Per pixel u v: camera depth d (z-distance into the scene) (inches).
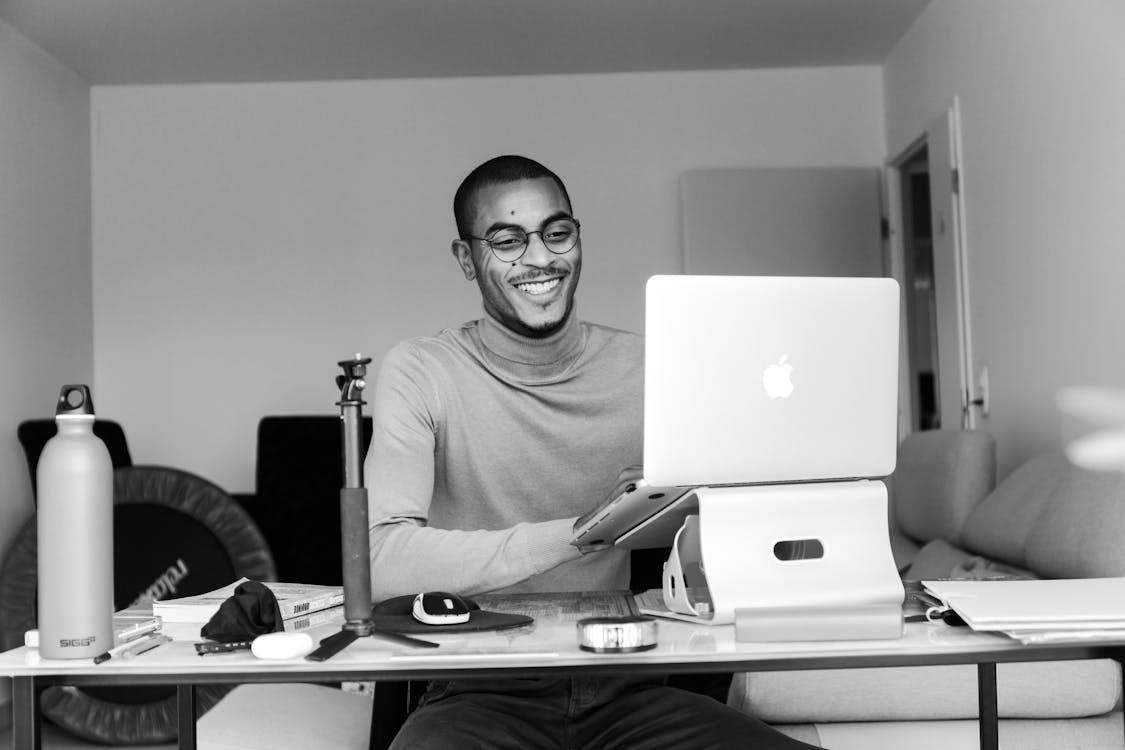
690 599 61.1
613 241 240.4
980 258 175.9
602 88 241.4
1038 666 86.6
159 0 194.4
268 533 190.2
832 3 202.8
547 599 69.4
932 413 242.1
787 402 60.7
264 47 219.8
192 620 60.8
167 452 239.6
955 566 124.1
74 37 211.3
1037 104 151.3
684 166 240.7
